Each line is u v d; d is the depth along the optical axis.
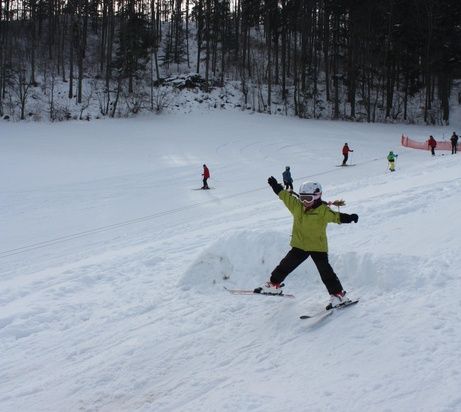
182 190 23.80
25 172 28.89
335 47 62.62
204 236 10.81
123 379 4.27
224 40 63.16
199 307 5.83
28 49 60.28
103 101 52.59
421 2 56.78
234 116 52.09
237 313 5.49
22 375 4.61
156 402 3.84
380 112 58.41
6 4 58.44
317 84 63.28
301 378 3.88
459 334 4.16
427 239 7.11
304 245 5.15
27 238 15.87
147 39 56.16
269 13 61.03
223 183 25.34
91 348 5.03
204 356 4.54
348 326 4.68
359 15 58.22
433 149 32.28
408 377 3.65
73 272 8.54
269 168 29.62
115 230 16.36
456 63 53.94
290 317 5.13
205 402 3.72
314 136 43.09
